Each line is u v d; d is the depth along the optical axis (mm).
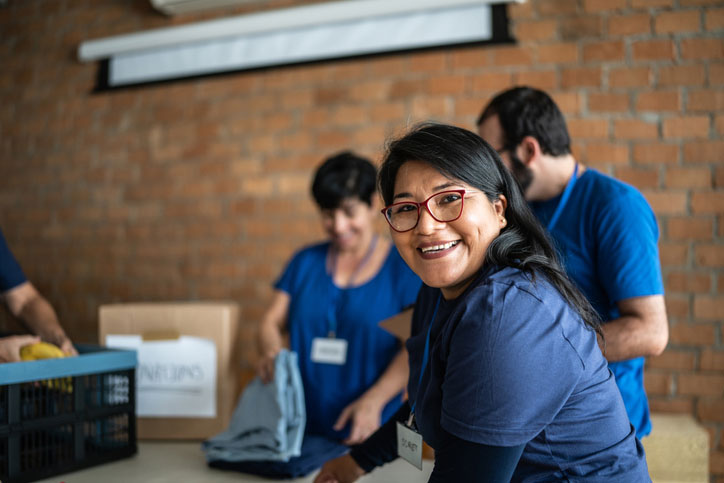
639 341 1191
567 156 1385
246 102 2748
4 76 3209
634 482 811
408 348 971
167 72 2879
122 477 1314
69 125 3080
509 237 835
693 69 2152
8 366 1226
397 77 2502
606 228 1275
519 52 2334
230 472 1355
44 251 3096
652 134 2182
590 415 789
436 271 818
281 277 1881
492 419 707
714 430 2098
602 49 2242
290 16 2592
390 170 868
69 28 3111
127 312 1732
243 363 2691
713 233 2119
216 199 2789
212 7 2795
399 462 1420
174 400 1685
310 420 1632
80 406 1371
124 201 2959
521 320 731
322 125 2619
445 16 2424
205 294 2785
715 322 2109
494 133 1400
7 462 1229
